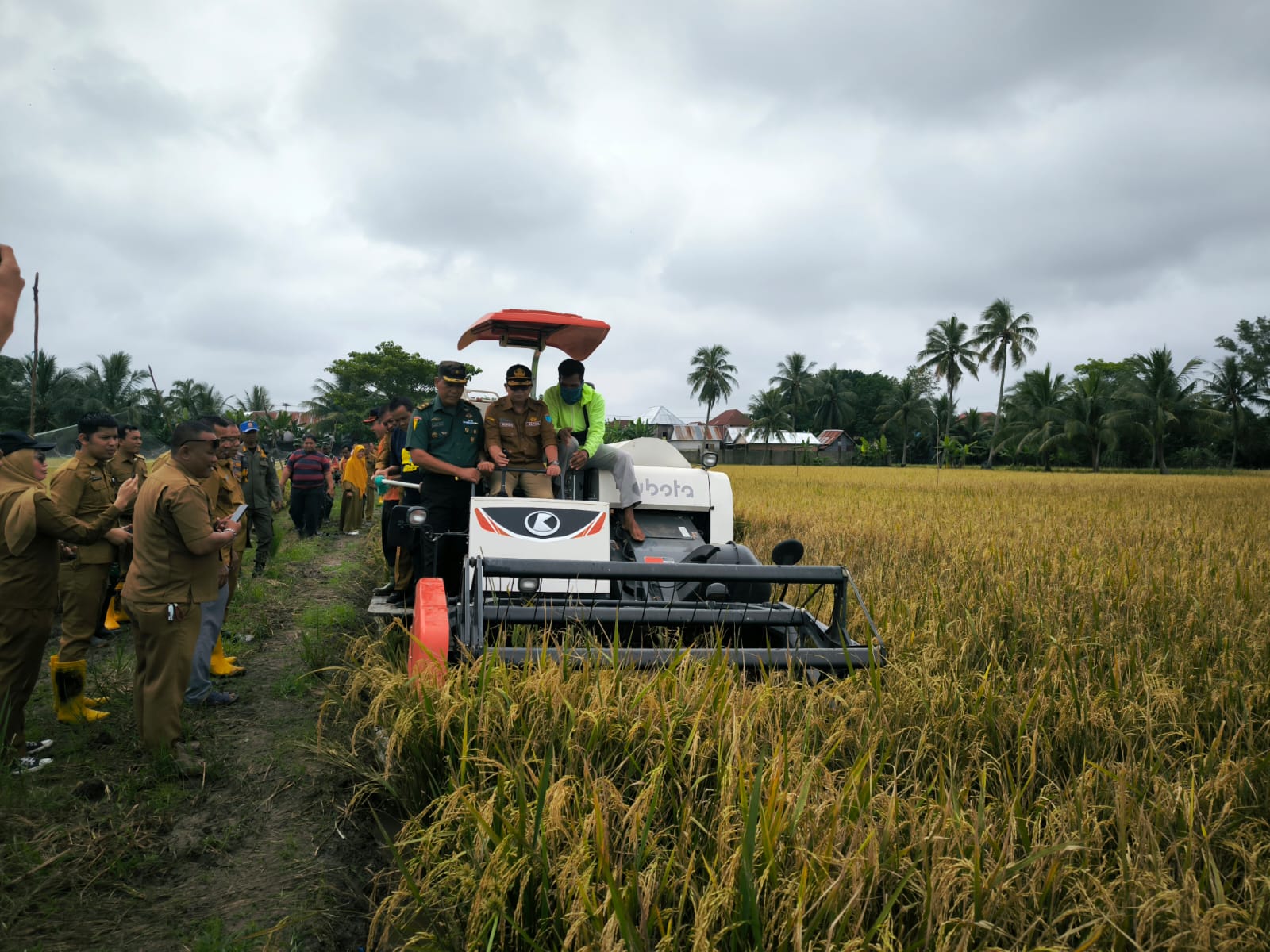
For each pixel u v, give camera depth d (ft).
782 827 8.74
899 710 12.96
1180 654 16.67
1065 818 9.95
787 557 17.90
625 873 8.78
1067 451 226.17
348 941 9.73
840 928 7.82
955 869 8.11
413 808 11.89
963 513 56.44
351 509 54.85
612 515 22.65
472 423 21.02
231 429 21.86
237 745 15.62
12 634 13.98
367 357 201.57
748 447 310.45
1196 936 7.59
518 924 8.46
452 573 21.22
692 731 10.85
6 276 5.50
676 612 15.87
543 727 11.40
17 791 12.58
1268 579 26.40
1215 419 207.10
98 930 9.68
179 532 14.17
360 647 19.21
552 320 21.52
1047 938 8.18
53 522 14.06
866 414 355.36
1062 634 17.78
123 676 19.33
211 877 10.99
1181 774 11.69
